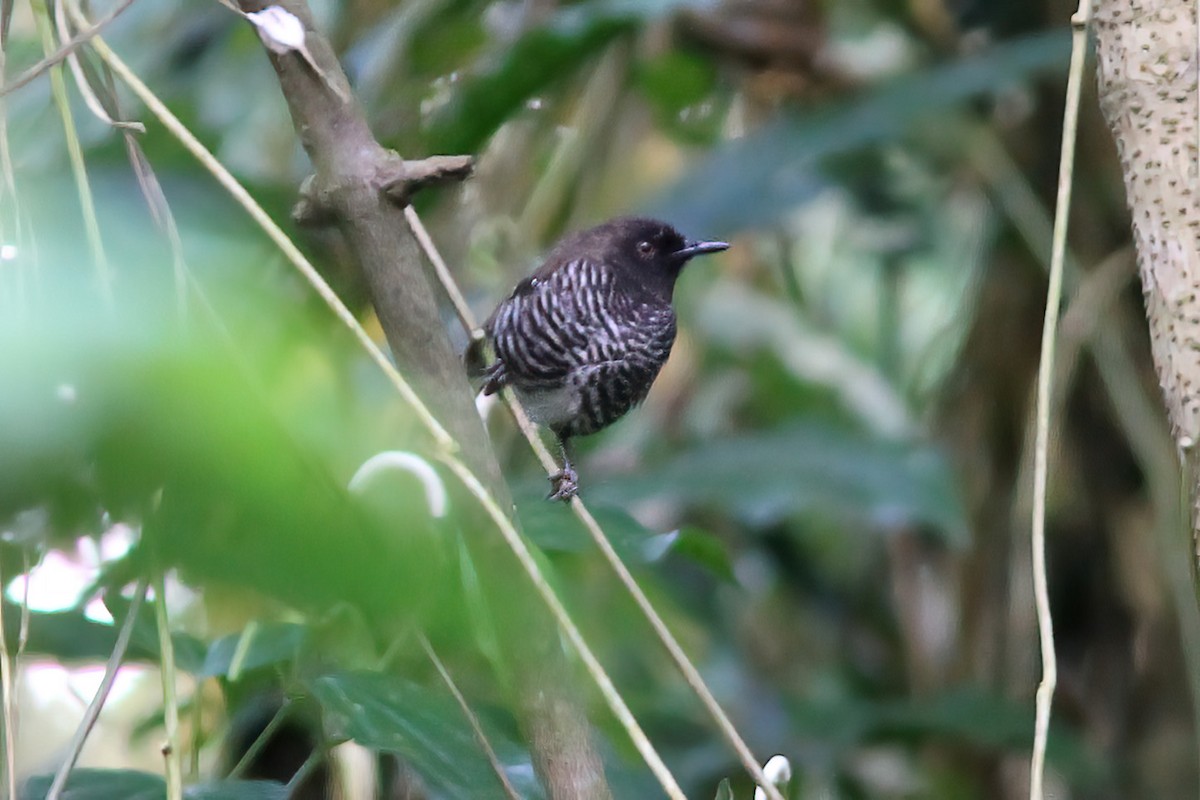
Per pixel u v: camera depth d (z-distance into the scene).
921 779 11.91
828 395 13.53
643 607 5.12
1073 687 11.14
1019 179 10.98
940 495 9.70
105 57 4.59
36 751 8.81
